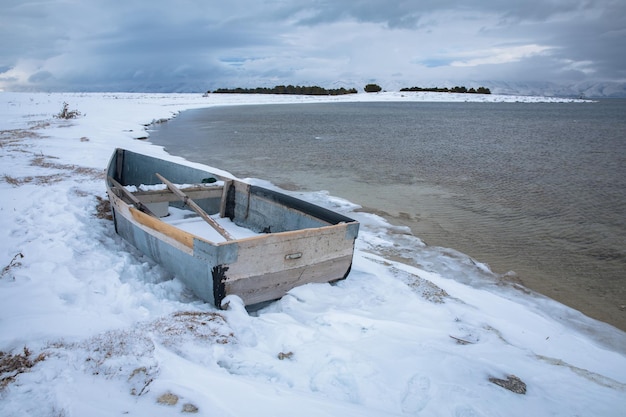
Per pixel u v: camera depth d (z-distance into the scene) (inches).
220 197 246.1
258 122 987.3
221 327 131.4
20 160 390.6
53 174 341.1
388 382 109.1
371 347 126.6
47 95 1772.9
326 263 170.1
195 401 95.9
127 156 301.0
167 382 102.0
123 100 1539.1
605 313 176.9
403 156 543.8
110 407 92.3
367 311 154.5
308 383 108.6
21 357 108.9
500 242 251.6
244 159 503.2
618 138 762.2
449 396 103.6
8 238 196.9
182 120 1002.7
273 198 213.9
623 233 267.7
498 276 208.1
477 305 174.1
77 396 95.0
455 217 296.7
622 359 143.7
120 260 179.6
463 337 141.0
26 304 137.7
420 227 275.6
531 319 166.6
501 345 137.5
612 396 112.6
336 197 343.0
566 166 487.5
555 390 112.9
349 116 1226.6
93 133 611.5
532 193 364.2
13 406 90.5
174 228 160.4
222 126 877.2
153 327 128.0
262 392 100.7
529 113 1563.7
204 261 145.9
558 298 188.5
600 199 344.8
